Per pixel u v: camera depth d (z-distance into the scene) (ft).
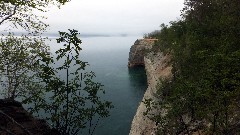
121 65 331.57
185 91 41.83
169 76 87.81
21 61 55.36
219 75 38.11
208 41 68.08
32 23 43.34
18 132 33.99
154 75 122.31
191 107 41.98
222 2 81.35
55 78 36.50
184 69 65.92
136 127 93.45
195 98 40.42
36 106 37.68
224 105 38.73
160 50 153.69
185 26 106.52
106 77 247.09
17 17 40.98
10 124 34.99
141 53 285.64
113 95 180.65
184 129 45.09
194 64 59.88
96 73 269.23
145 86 207.21
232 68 39.58
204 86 39.86
